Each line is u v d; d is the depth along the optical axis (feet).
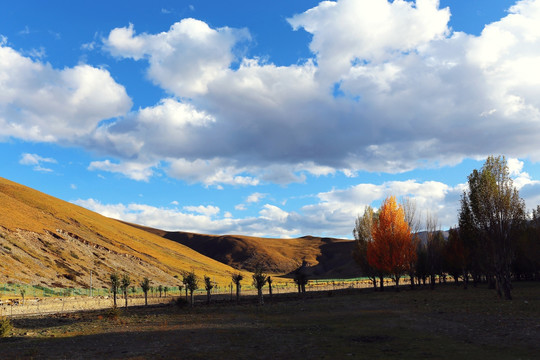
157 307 162.30
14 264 245.04
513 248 120.16
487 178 120.26
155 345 56.18
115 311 106.42
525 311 80.79
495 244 115.65
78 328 84.38
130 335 68.03
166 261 477.77
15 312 144.66
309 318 87.86
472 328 62.64
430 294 147.13
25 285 219.61
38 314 136.36
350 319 81.92
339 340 56.44
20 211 356.18
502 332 57.82
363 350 48.26
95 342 61.26
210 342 57.52
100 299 199.41
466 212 167.73
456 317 76.28
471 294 138.10
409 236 184.75
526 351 44.68
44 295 213.05
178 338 62.23
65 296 219.82
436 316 79.25
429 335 58.08
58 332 78.59
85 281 278.05
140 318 103.55
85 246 362.74
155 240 631.97
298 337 60.49
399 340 54.80
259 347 52.70
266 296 219.20
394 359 42.42
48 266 273.95
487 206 118.21
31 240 304.71
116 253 394.32
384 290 210.79
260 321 85.05
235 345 54.60
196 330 71.77
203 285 387.55
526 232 196.34
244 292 295.07
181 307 140.67
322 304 125.59
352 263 652.89
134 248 459.32
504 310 83.61
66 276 270.26
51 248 311.88
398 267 179.93
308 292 248.52
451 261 208.64
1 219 306.55
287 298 184.14
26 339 68.23
